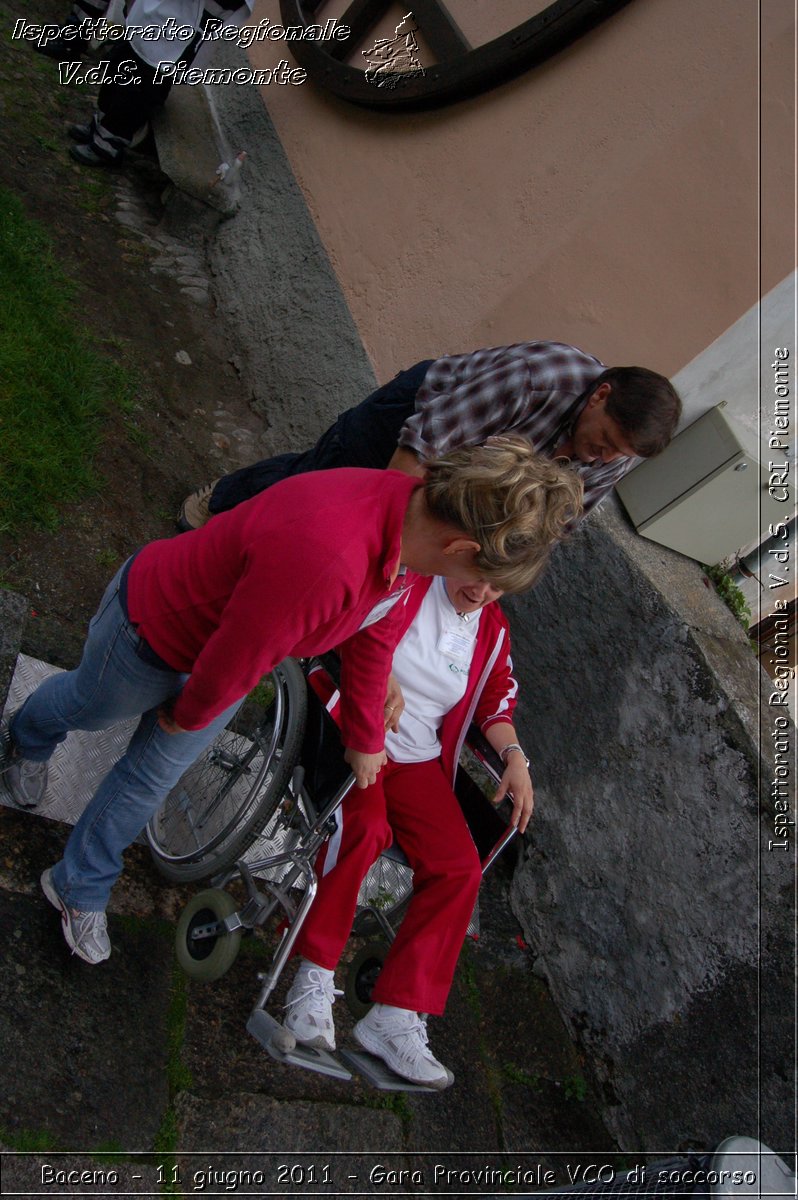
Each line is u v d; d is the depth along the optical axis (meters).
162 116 4.95
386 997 2.27
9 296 3.48
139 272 4.50
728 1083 2.76
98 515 3.21
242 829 2.27
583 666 3.35
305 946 2.27
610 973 3.13
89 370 3.55
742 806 2.87
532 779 3.49
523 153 3.68
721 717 2.95
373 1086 2.42
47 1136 1.95
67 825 2.45
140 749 2.04
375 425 2.74
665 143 3.21
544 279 3.54
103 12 5.32
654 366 3.22
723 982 2.82
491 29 3.84
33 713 2.14
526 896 3.43
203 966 2.30
